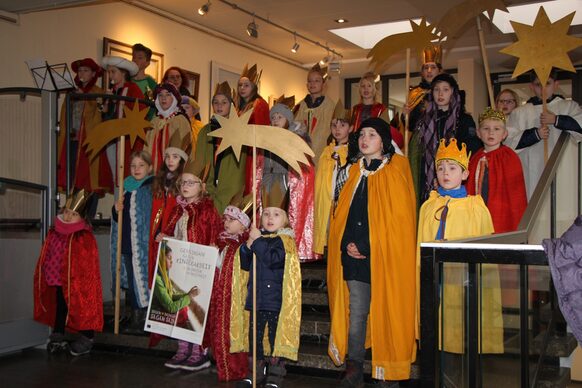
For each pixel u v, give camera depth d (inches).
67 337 185.0
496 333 95.1
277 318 143.9
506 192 146.6
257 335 144.3
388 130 140.9
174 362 163.6
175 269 159.8
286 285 142.9
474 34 336.8
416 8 303.0
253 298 136.3
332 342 141.3
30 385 149.9
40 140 200.7
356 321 136.3
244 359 152.2
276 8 307.0
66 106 201.3
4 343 175.3
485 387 92.6
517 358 99.3
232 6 300.8
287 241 144.1
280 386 142.9
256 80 205.0
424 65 190.9
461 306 89.2
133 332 180.2
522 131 173.8
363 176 140.9
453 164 133.3
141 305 178.2
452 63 403.9
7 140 205.0
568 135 155.2
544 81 158.1
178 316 157.6
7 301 179.9
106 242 217.2
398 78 439.5
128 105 229.8
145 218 180.4
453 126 159.9
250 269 146.9
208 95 346.0
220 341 151.5
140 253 179.5
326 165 173.5
